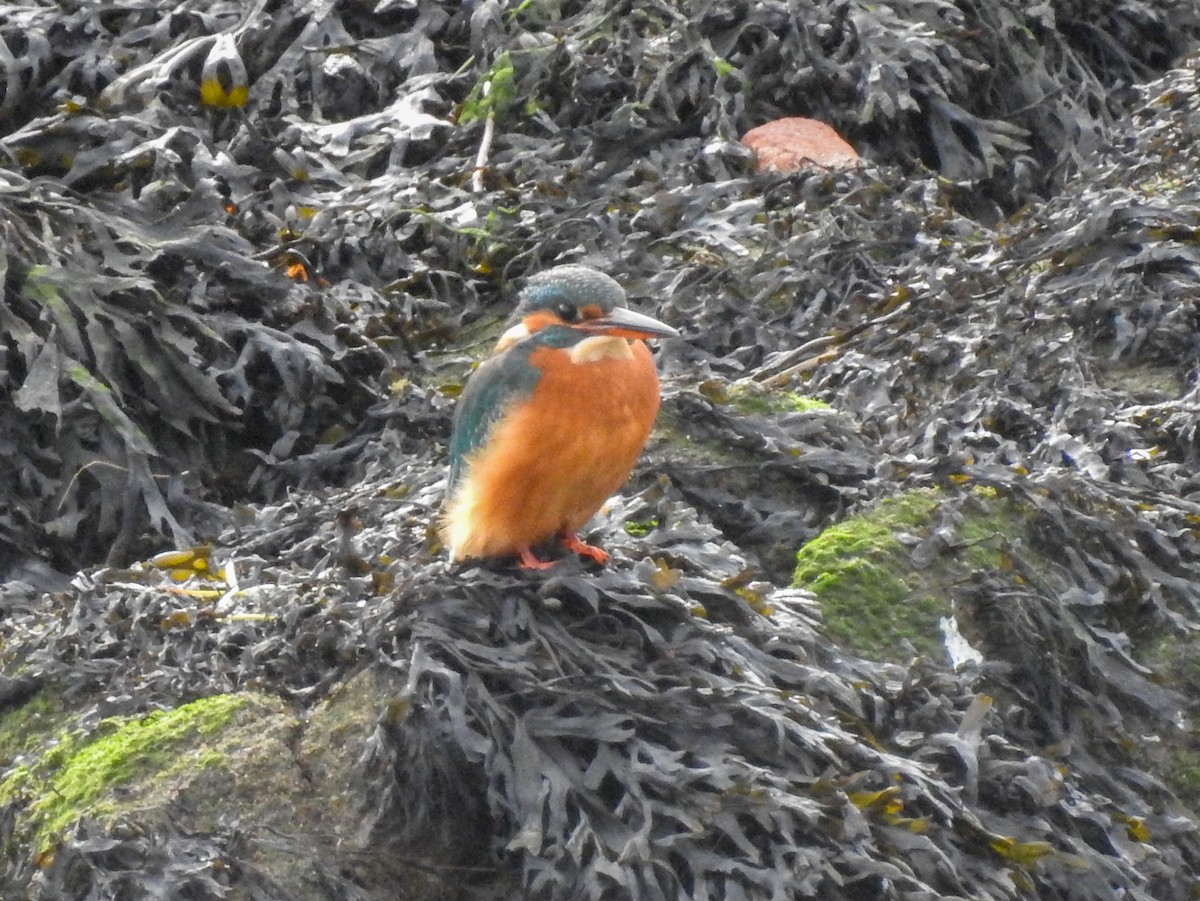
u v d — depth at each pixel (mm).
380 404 12000
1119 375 11703
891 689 8695
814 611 9086
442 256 13305
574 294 8000
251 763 8148
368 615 8508
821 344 12078
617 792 8000
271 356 12047
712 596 8734
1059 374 11273
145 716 8516
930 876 7938
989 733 8750
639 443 8234
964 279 12375
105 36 15234
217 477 12109
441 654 8211
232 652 8930
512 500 8156
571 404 7910
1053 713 9383
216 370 12023
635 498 9703
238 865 7746
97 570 10156
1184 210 12336
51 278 11883
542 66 14742
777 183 14102
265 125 14547
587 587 8320
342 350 12250
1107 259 12273
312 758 8219
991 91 16125
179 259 12508
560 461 8008
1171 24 17203
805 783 7918
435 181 13812
